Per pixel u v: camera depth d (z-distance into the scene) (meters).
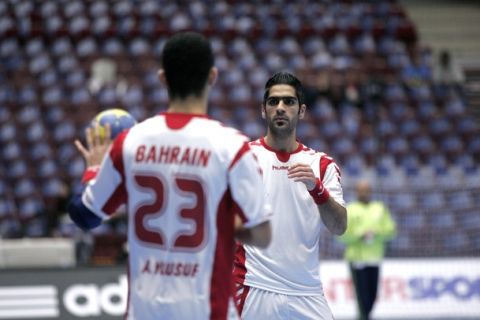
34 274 40.78
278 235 18.88
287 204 18.89
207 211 11.79
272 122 18.89
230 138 11.91
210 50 12.20
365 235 39.34
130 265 12.15
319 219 18.97
